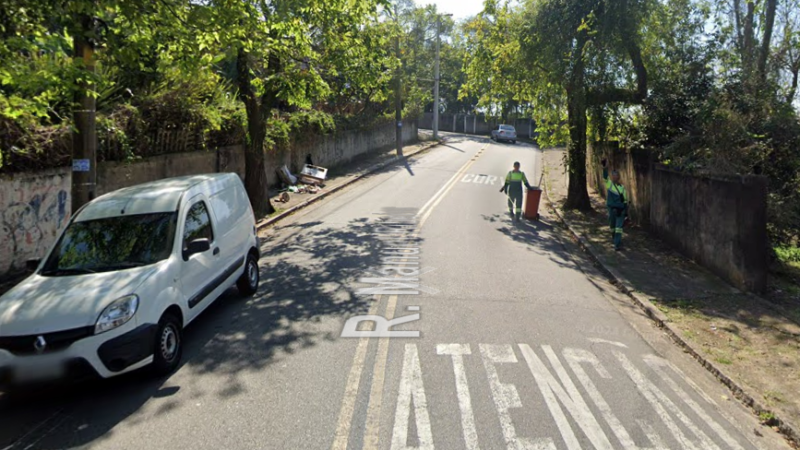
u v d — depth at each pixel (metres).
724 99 10.81
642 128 14.84
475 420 4.78
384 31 17.06
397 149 32.19
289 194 18.89
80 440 4.54
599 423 4.81
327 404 5.04
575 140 16.45
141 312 5.39
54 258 6.21
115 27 8.88
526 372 5.76
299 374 5.65
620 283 9.31
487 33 16.89
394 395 5.20
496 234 13.37
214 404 5.07
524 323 7.25
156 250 6.23
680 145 11.02
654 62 14.98
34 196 9.67
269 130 19.14
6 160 8.91
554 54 14.84
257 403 5.07
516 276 9.65
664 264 10.53
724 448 4.54
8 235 9.20
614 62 14.85
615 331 7.18
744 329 7.21
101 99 11.95
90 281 5.62
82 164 8.11
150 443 4.45
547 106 17.06
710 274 9.80
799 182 10.13
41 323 5.06
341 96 29.73
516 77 16.22
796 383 5.69
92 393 5.36
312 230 13.61
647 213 13.63
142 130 12.80
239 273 7.98
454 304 7.96
